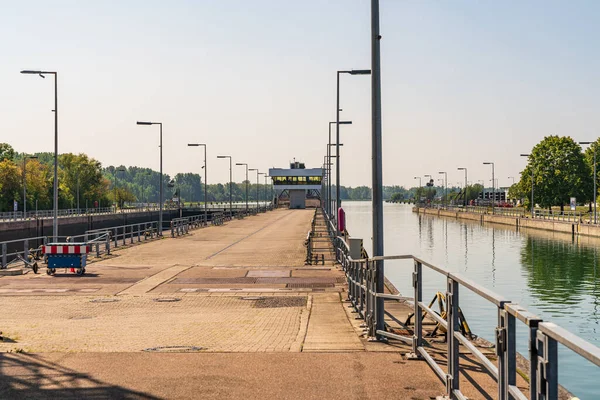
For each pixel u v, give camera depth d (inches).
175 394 301.0
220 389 309.6
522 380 343.9
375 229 479.5
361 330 504.1
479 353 227.8
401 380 325.7
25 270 1041.5
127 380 326.3
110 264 1154.0
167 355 386.6
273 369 350.3
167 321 562.6
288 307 663.8
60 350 405.7
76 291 796.6
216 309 646.5
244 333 492.1
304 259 1261.1
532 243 3137.3
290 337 469.4
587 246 2915.8
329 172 2763.3
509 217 4729.3
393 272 1945.1
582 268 2116.1
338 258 1190.3
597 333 1114.7
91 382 321.7
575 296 1544.0
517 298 1521.9
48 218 3452.3
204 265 1136.2
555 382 144.4
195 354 389.7
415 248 2957.7
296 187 5821.9
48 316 593.6
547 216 4434.1
